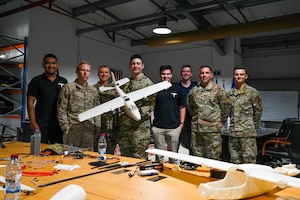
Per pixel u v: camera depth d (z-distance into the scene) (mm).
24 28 5473
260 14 6090
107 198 1249
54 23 5949
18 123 5180
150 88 3010
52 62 3008
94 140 3133
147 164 1842
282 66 7430
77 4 6059
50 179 1514
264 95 7324
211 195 1183
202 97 3287
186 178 1585
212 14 6172
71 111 2869
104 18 6859
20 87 4977
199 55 7879
